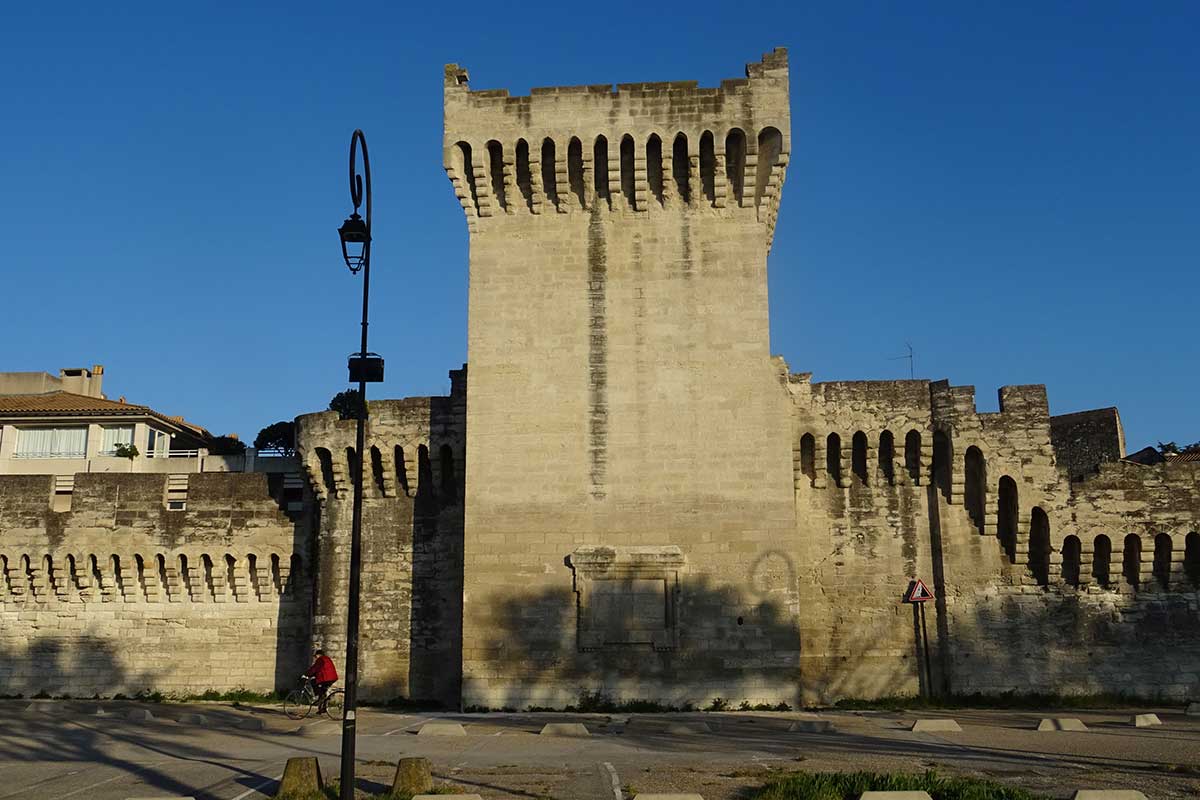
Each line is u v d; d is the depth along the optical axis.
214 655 50.38
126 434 78.94
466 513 42.06
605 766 25.11
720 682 40.03
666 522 41.34
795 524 41.25
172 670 50.38
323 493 48.75
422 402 47.94
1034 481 44.72
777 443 41.62
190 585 51.09
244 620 50.53
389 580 46.97
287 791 21.97
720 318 42.84
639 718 36.59
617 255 43.62
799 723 33.09
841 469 45.56
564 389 42.72
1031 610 44.31
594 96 44.06
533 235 44.09
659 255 43.50
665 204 43.84
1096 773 23.19
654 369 42.59
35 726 36.03
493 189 44.62
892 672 44.09
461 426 47.34
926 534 45.19
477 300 43.84
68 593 51.84
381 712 42.19
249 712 42.12
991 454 44.94
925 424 45.53
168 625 51.00
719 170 43.41
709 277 43.16
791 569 40.62
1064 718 33.31
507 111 44.22
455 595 46.28
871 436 45.59
